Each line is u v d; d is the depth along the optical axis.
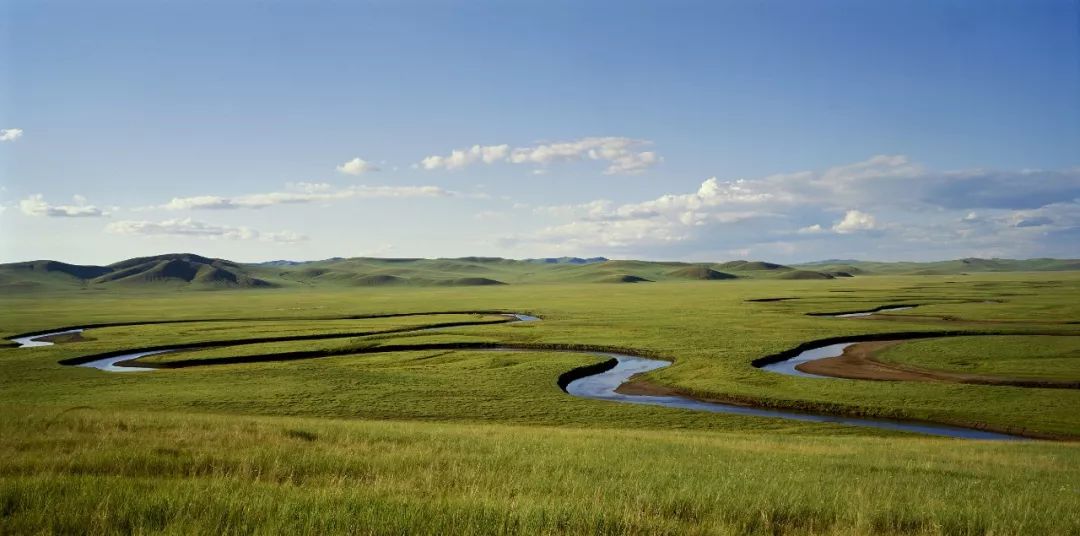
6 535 9.16
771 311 132.38
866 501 13.01
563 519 10.39
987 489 16.59
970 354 71.06
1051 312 115.81
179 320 127.69
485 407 47.47
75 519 9.66
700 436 32.62
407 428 29.33
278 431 22.22
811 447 26.92
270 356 76.12
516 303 175.62
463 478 14.41
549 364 67.31
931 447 28.70
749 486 14.80
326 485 13.12
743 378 58.41
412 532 9.48
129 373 63.31
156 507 10.38
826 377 60.75
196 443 18.41
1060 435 39.94
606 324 107.50
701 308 142.62
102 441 18.02
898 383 55.03
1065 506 14.36
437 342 86.75
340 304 180.25
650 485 14.24
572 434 30.27
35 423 21.41
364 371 64.00
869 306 142.38
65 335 105.12
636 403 50.44
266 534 9.16
